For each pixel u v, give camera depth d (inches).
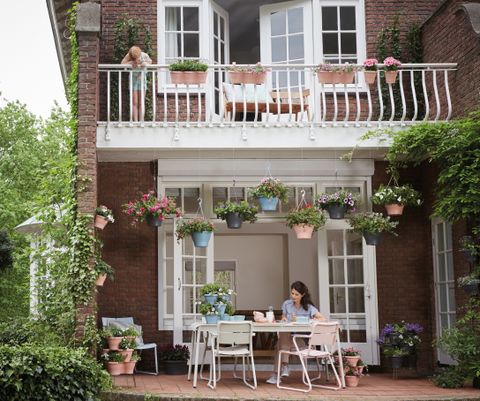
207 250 414.3
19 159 874.1
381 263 422.3
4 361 274.7
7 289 805.2
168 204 373.1
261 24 458.6
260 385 343.3
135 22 429.1
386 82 410.3
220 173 412.8
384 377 386.0
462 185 343.3
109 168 416.2
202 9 439.8
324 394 313.7
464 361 342.3
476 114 341.4
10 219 832.3
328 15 446.6
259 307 633.6
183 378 370.3
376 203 390.9
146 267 412.2
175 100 404.8
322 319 354.9
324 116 384.8
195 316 406.6
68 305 340.2
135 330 369.1
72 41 380.5
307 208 376.2
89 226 349.4
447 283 400.8
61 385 283.1
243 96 380.8
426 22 422.9
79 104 358.3
